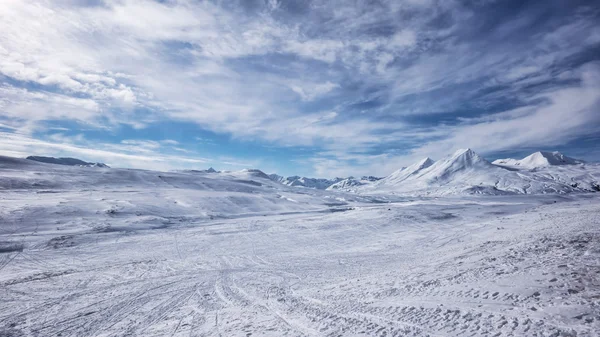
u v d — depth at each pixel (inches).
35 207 1857.8
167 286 663.8
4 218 1600.6
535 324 278.2
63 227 1568.7
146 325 429.1
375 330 327.6
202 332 384.5
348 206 3865.7
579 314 281.0
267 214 2819.9
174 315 470.0
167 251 1149.7
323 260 948.6
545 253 529.7
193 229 1740.9
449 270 540.7
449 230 1509.6
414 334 305.0
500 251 617.6
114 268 856.9
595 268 402.0
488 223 1578.5
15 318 468.4
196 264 914.7
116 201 2380.7
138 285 673.0
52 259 992.2
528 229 928.3
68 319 462.0
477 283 425.1
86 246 1219.2
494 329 285.7
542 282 380.5
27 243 1211.2
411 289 464.1
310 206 3688.5
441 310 354.9
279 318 411.8
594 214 1099.3
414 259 820.6
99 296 589.3
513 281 403.2
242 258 1013.8
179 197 2965.1
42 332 413.7
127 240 1360.7
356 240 1395.2
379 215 2092.8
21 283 692.7
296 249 1195.9
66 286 665.0
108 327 426.9
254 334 355.9
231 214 2652.6
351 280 624.4
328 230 1680.6
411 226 1752.0
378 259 910.4
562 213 1357.0
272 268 845.2
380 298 447.2
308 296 526.0
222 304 521.7
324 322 374.9
